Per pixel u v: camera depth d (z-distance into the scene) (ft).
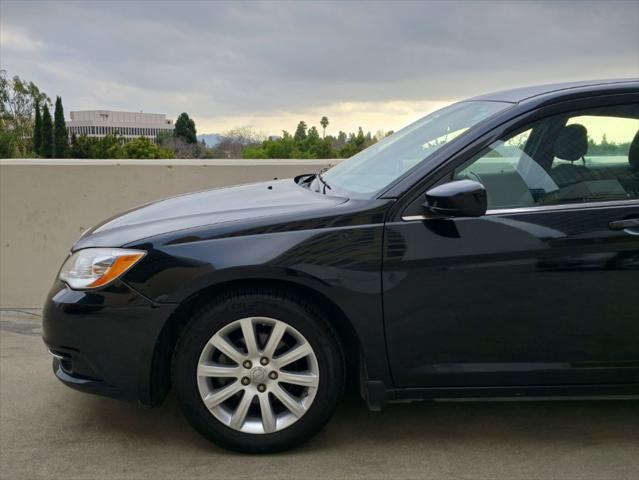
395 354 9.29
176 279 9.11
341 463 9.43
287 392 9.49
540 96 9.80
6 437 10.37
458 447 9.89
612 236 9.09
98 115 435.53
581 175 9.46
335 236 9.11
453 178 9.32
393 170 10.08
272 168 18.21
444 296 9.14
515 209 9.23
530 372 9.38
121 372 9.38
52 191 17.60
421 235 9.09
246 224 9.31
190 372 9.32
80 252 9.82
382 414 11.02
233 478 9.05
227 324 9.25
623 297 9.18
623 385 9.50
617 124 9.63
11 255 17.66
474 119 10.09
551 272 9.11
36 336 15.56
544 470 9.20
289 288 9.39
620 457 9.55
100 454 9.80
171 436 10.35
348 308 9.11
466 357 9.34
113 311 9.25
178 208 10.96
